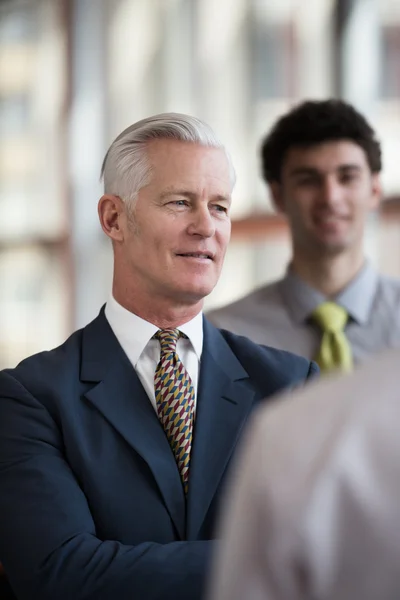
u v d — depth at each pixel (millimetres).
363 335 3740
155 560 2070
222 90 7758
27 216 9359
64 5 9094
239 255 7391
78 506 2189
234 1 7688
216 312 3912
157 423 2330
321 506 954
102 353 2424
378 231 6398
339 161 3701
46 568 2111
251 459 1011
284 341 3768
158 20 8328
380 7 6684
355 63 6770
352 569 948
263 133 7457
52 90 9211
